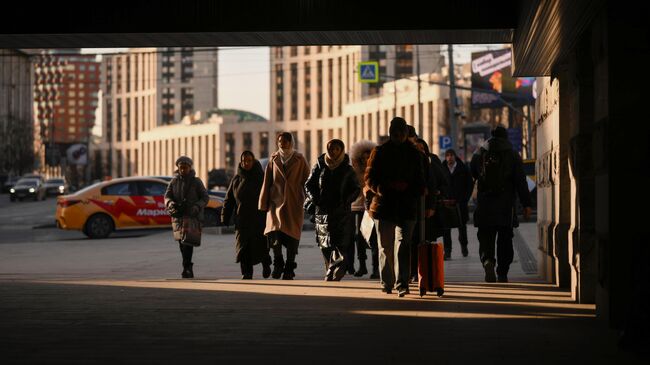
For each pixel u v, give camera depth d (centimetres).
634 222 1298
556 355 1130
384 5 1872
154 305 1647
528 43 1644
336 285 2003
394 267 1892
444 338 1259
